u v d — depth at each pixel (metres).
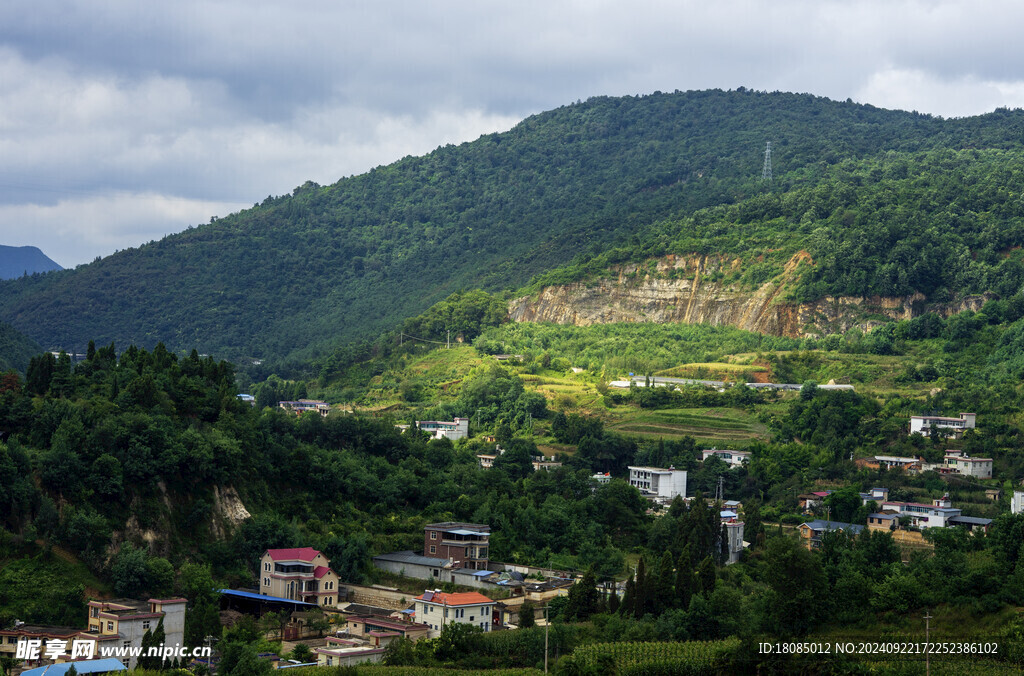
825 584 145.75
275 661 136.75
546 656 135.88
